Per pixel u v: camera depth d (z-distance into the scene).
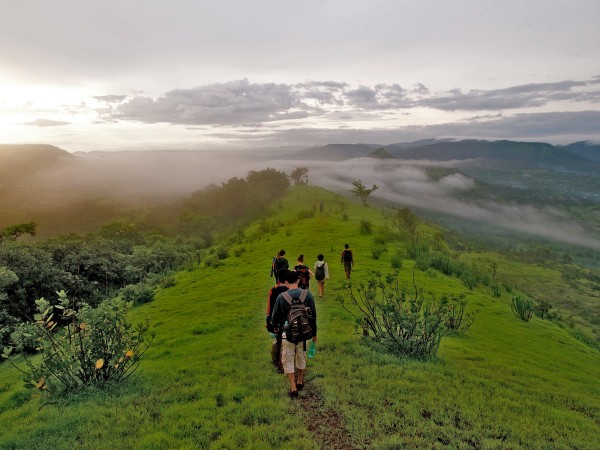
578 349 16.05
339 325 12.10
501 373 8.91
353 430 5.78
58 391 7.61
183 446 5.52
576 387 8.99
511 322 17.17
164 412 6.64
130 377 8.35
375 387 7.32
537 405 7.16
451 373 8.46
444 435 5.75
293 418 6.18
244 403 6.79
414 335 9.60
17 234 87.94
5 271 19.61
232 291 19.64
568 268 173.25
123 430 6.07
